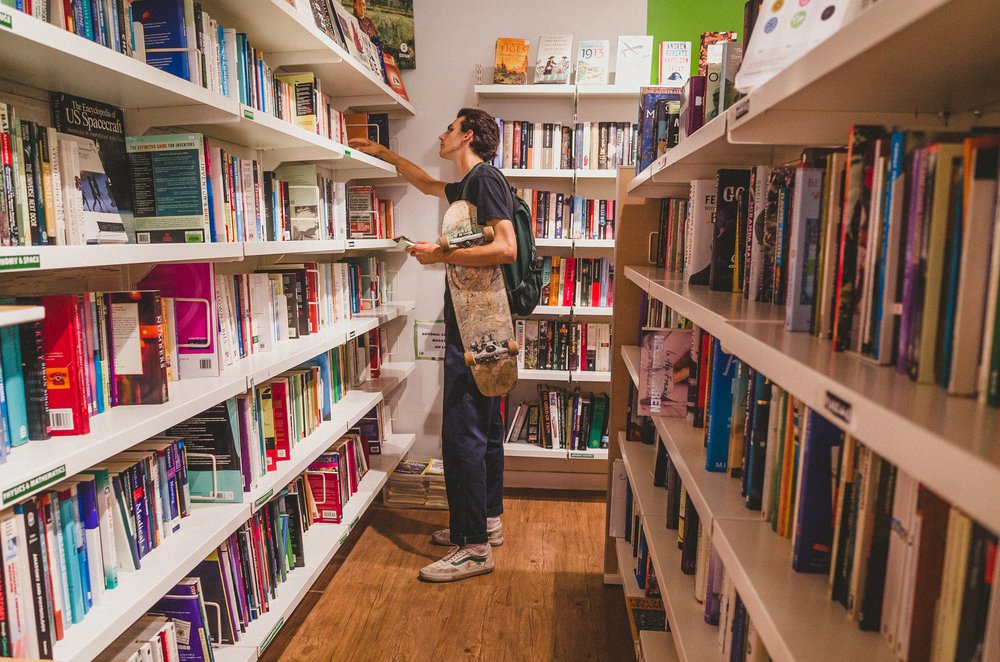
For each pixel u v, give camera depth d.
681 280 1.83
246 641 1.92
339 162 3.19
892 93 0.87
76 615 1.29
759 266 1.32
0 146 1.18
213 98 1.67
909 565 0.74
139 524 1.54
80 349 1.31
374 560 2.90
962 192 0.60
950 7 0.53
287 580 2.28
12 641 1.11
